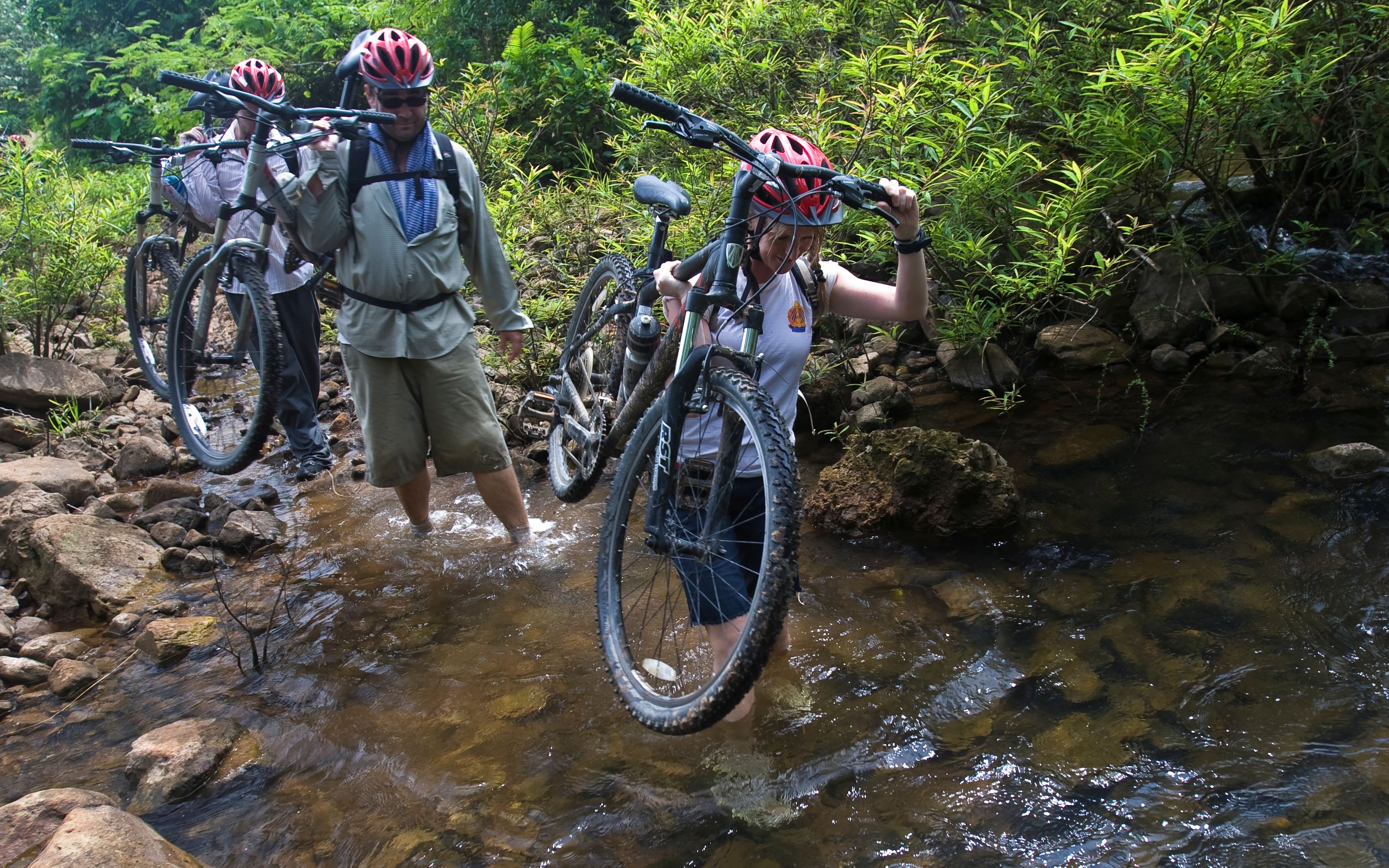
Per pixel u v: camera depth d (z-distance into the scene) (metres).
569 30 9.30
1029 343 5.27
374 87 3.23
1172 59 4.10
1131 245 4.68
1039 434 4.43
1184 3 4.07
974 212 4.70
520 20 9.70
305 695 3.02
